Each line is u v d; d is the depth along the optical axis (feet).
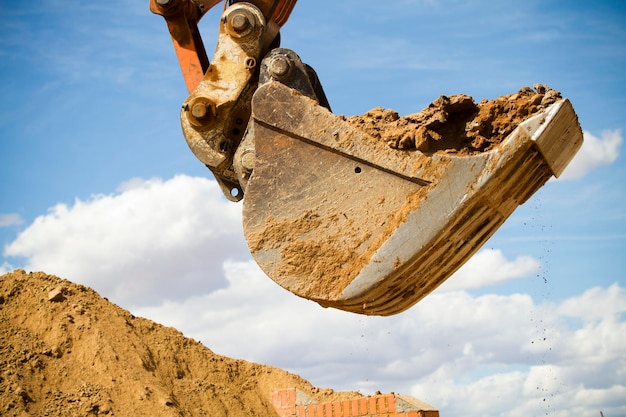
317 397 38.78
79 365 30.22
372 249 13.76
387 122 14.69
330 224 14.08
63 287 34.12
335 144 14.28
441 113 14.19
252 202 14.44
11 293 32.71
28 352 29.50
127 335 33.88
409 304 14.56
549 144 13.42
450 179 13.56
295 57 16.02
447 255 13.94
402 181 13.91
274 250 14.21
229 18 16.89
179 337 37.65
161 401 30.14
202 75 18.63
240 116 17.03
